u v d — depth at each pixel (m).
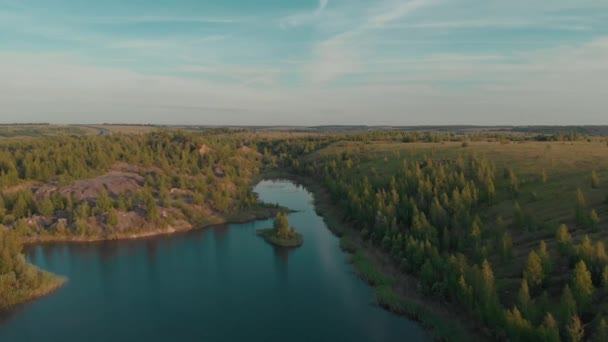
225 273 83.75
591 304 48.75
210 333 61.12
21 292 73.06
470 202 90.62
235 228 116.06
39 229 106.62
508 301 55.78
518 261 64.56
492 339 51.47
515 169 108.19
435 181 102.44
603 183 84.25
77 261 91.25
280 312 66.94
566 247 59.59
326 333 59.97
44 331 62.28
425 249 72.88
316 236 105.81
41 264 89.50
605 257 52.25
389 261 80.06
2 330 62.62
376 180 121.00
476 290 55.75
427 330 58.47
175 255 94.75
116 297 73.50
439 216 83.00
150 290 76.25
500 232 73.12
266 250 97.25
